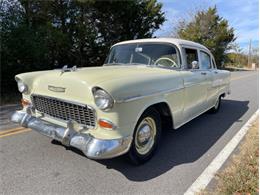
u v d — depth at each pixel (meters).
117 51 5.19
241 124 5.93
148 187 3.14
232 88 13.07
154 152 3.94
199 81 5.00
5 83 9.46
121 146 3.08
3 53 8.62
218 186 3.15
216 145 4.56
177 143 4.64
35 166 3.56
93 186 3.13
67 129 3.28
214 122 6.08
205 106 5.73
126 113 3.10
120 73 3.55
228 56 38.69
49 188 3.06
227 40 34.62
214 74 6.00
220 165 3.74
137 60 4.81
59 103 3.43
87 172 3.45
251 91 11.95
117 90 2.98
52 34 11.08
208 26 32.72
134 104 3.21
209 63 5.93
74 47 13.46
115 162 3.74
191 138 4.92
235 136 5.04
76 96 3.21
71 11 13.38
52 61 12.21
